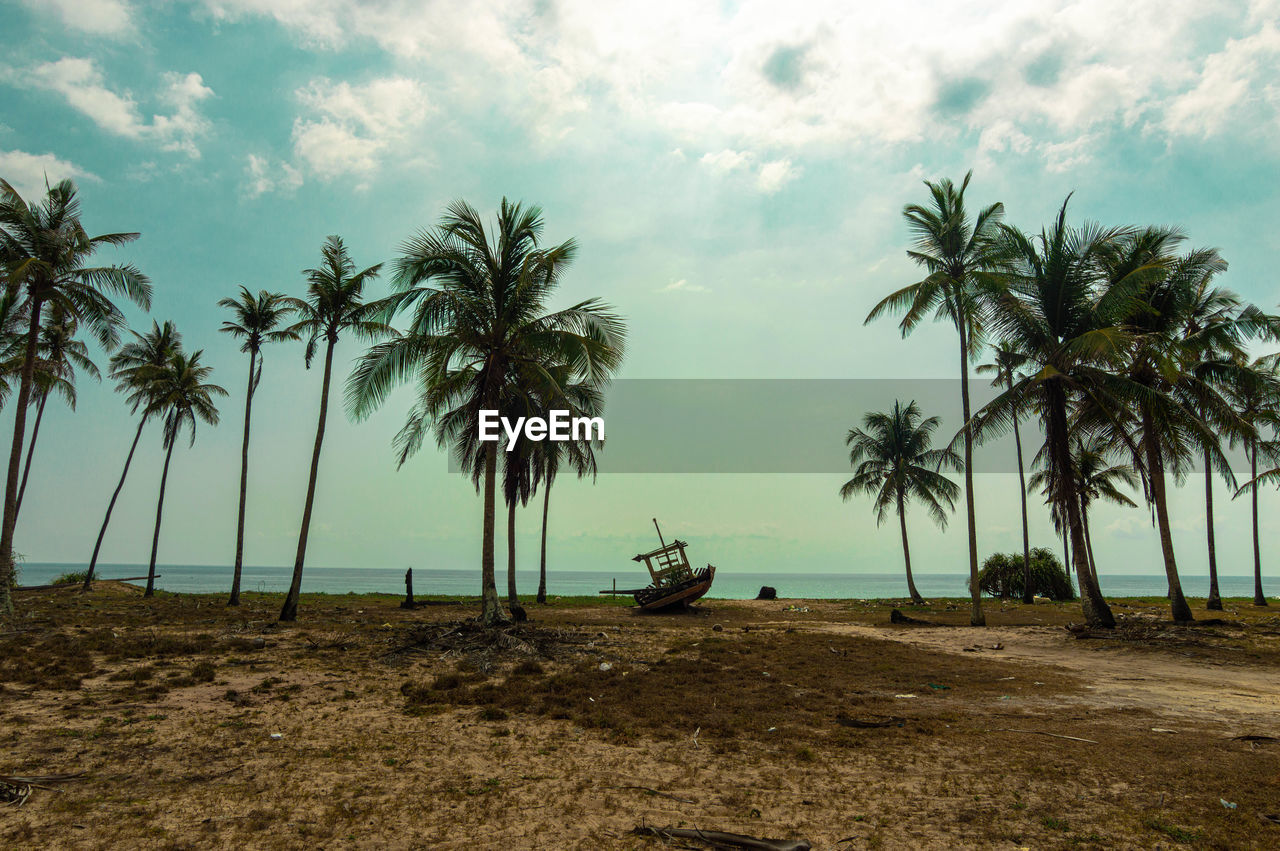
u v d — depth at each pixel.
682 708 9.52
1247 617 24.64
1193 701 10.09
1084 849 4.93
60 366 27.94
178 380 31.33
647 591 29.17
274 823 5.32
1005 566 40.94
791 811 5.73
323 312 22.59
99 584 34.47
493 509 16.97
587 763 7.07
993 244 21.48
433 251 16.77
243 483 27.53
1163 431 19.42
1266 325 22.11
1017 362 21.72
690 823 5.48
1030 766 6.84
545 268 17.41
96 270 20.28
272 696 9.84
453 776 6.59
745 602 36.69
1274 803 5.77
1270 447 29.67
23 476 29.80
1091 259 19.98
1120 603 35.53
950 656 14.88
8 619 18.38
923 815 5.61
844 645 16.55
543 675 12.11
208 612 23.33
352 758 7.06
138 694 9.55
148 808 5.53
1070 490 19.83
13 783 5.84
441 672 12.27
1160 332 20.47
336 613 24.12
